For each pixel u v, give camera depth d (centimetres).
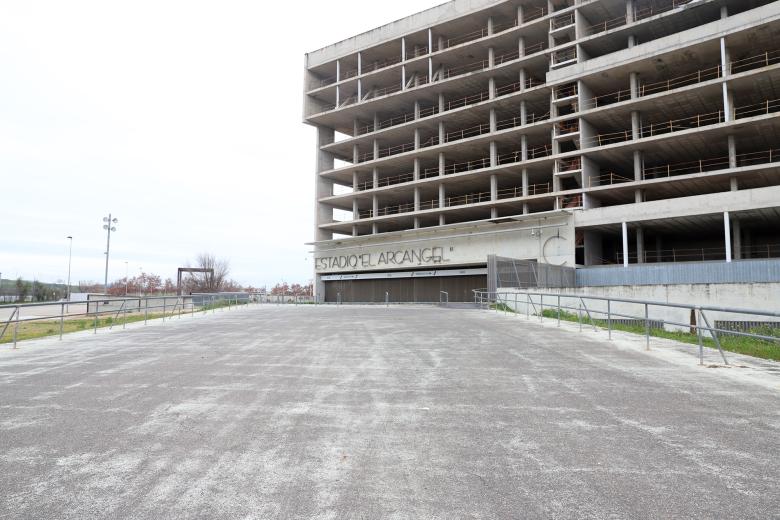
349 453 503
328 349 1220
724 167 4616
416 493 410
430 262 5262
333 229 6556
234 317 2466
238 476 447
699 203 3678
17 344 1405
